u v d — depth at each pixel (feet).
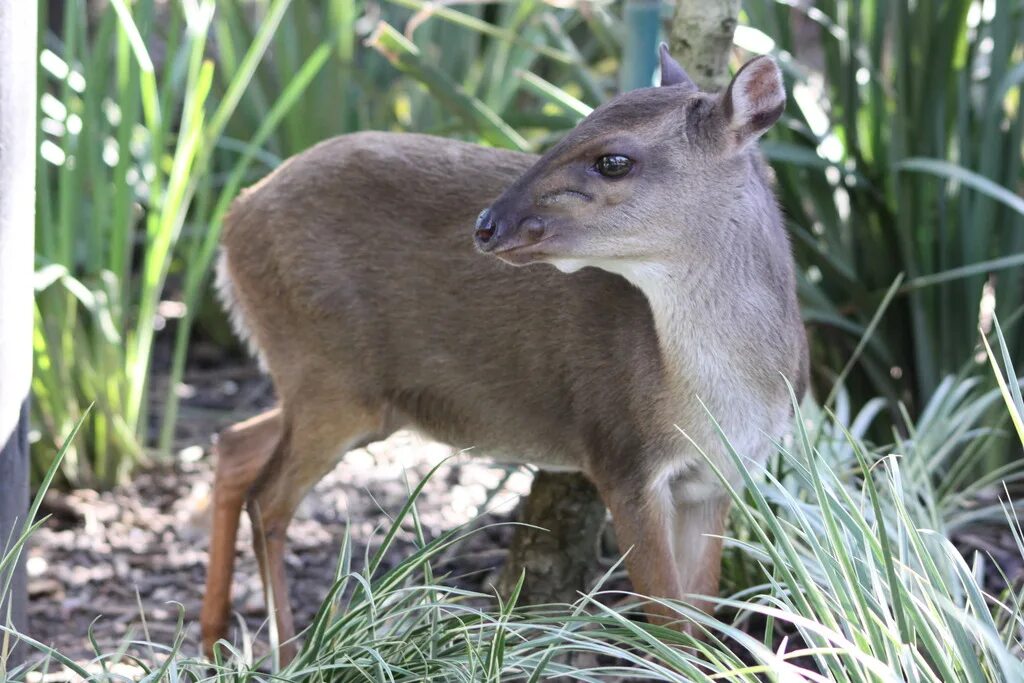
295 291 20.26
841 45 28.19
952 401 24.61
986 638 14.08
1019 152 26.81
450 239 19.57
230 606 21.17
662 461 18.52
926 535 19.61
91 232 27.81
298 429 20.71
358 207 19.99
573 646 16.15
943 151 27.66
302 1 32.37
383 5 35.29
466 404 20.11
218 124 28.19
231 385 33.32
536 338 19.19
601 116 17.28
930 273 27.71
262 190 20.80
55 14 39.73
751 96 17.19
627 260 17.48
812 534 15.87
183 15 35.45
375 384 20.38
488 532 24.95
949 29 26.71
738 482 19.20
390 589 18.30
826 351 28.89
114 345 27.17
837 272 27.43
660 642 15.05
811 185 28.30
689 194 17.30
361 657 17.29
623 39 25.23
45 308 26.37
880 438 28.45
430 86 23.29
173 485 27.45
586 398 18.95
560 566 21.50
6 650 16.15
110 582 23.59
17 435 17.30
